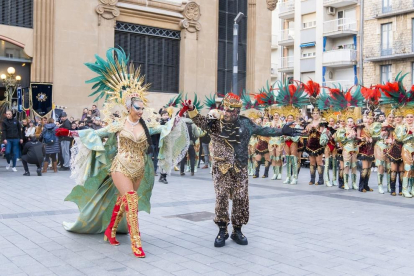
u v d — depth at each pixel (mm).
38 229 6461
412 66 30812
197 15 21953
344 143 11492
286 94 13156
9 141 14125
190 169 15219
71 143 14867
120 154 5508
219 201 5754
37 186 10742
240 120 5879
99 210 6109
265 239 6145
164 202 8938
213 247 5707
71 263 4938
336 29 34312
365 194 10750
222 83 23625
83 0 18625
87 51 18781
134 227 5324
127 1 19938
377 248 5699
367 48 32812
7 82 17438
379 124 11055
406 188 10359
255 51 24094
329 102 12586
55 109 17234
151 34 20953
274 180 13500
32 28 17891
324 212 8188
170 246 5730
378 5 32031
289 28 39219
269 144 13773
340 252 5504
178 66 21969
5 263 4887
